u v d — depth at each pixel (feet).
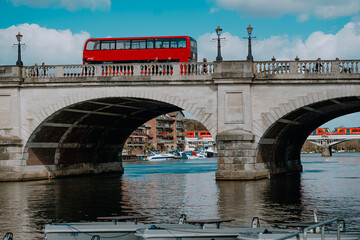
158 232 53.52
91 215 80.69
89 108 148.05
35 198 102.99
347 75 124.88
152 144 572.51
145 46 154.40
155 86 136.15
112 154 193.88
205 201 94.84
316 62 127.65
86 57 157.89
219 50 134.72
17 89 141.79
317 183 132.36
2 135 142.20
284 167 176.55
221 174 131.34
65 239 58.39
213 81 133.18
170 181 149.18
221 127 132.57
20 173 142.41
